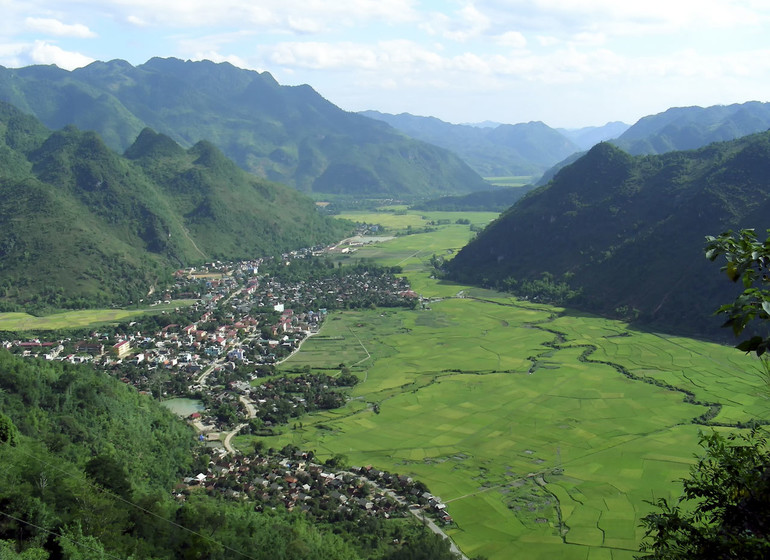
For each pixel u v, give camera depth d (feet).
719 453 87.15
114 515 265.75
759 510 81.30
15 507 241.35
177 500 359.87
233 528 309.01
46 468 280.72
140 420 455.63
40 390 428.56
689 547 84.33
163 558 262.26
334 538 330.54
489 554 328.49
